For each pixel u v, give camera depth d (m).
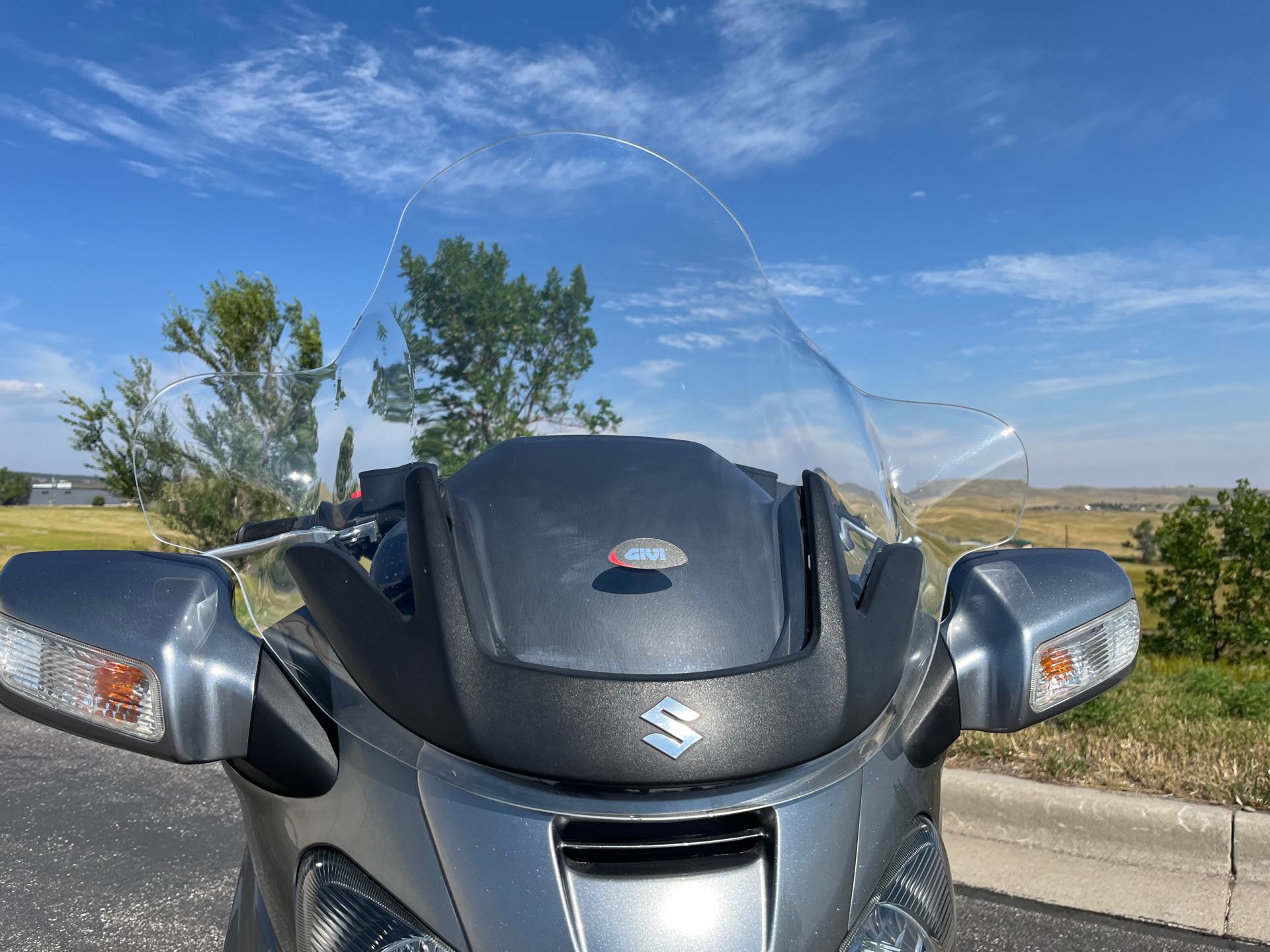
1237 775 4.02
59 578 1.65
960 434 2.29
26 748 5.36
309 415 2.05
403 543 1.72
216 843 4.13
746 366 2.09
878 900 1.43
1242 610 13.34
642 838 1.34
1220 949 3.20
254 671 1.58
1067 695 1.85
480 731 1.33
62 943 3.32
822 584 1.58
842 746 1.45
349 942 1.35
